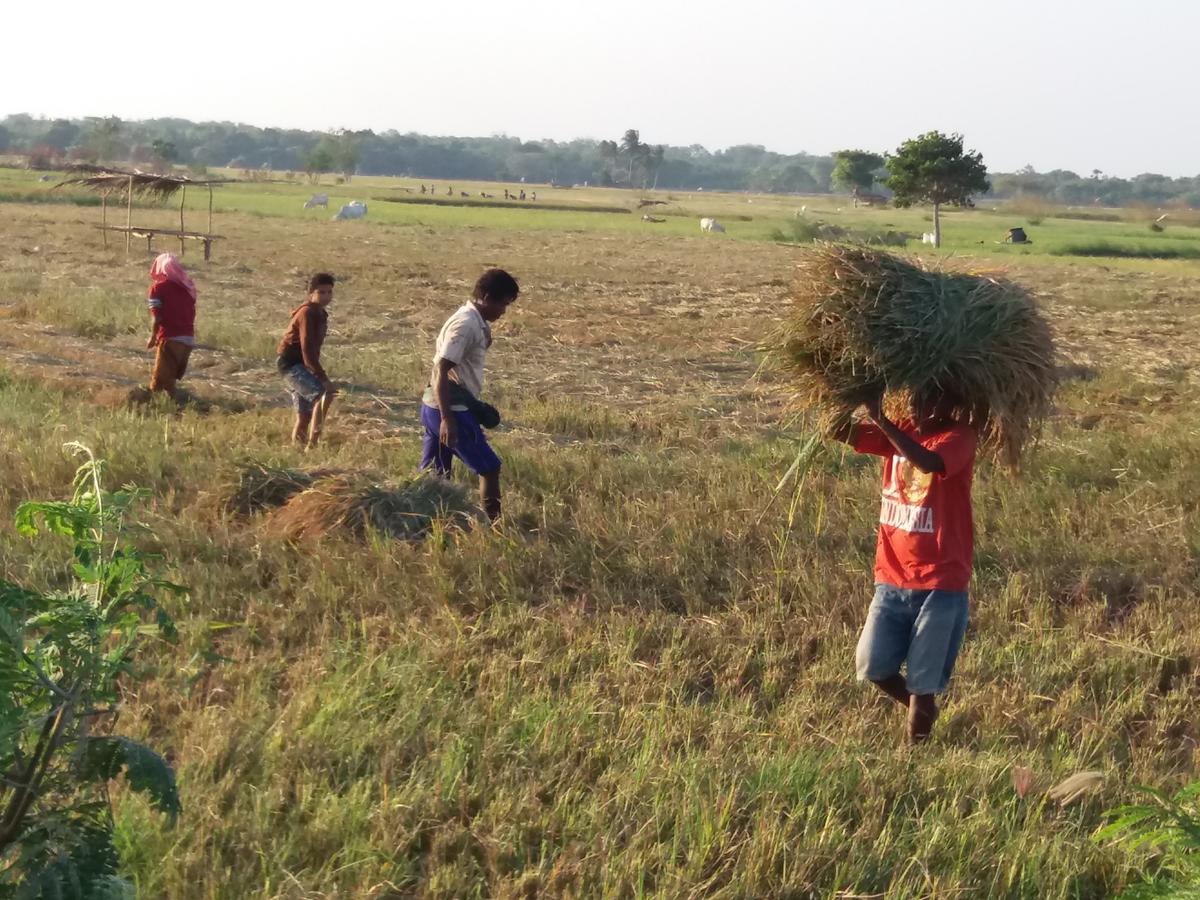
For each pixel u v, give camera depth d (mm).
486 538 7211
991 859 4074
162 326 11945
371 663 5230
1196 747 5293
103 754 2854
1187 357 18562
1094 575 7305
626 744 4734
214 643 5590
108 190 29062
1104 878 4082
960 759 4875
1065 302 27766
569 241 47594
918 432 5227
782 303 5434
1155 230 81688
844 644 6152
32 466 8266
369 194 98750
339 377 14211
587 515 7996
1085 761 5102
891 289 5020
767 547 7598
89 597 3002
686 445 11305
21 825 2863
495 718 4906
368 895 3621
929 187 67812
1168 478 9539
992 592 7047
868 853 4070
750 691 5684
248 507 7859
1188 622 6648
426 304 22969
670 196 170500
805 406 5414
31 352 14727
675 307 24594
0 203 49750
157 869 3623
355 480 7828
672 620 6379
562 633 6008
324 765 4402
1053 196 187625
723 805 4219
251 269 28031
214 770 4262
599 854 3900
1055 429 11828
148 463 8516
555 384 14883
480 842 3988
